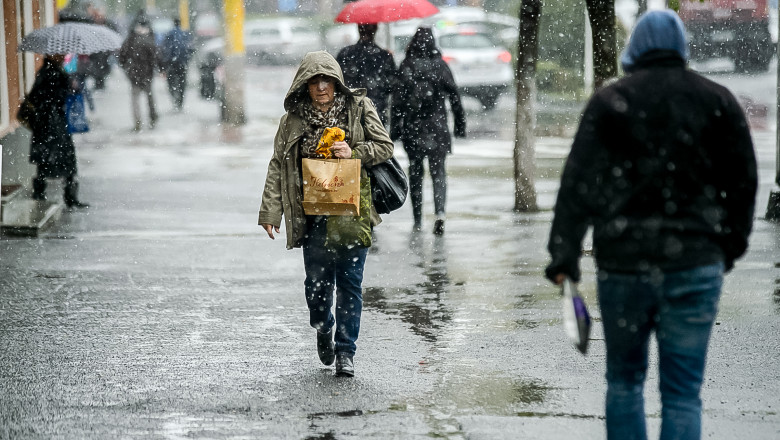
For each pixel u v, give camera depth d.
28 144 43.62
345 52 32.75
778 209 34.00
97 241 31.47
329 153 17.22
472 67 74.69
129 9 176.38
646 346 12.45
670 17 12.25
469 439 14.98
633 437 12.43
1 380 17.97
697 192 11.79
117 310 23.03
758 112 66.75
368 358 19.30
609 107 11.88
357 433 15.27
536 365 18.73
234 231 33.31
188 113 79.81
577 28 75.00
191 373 18.41
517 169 36.84
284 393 17.22
